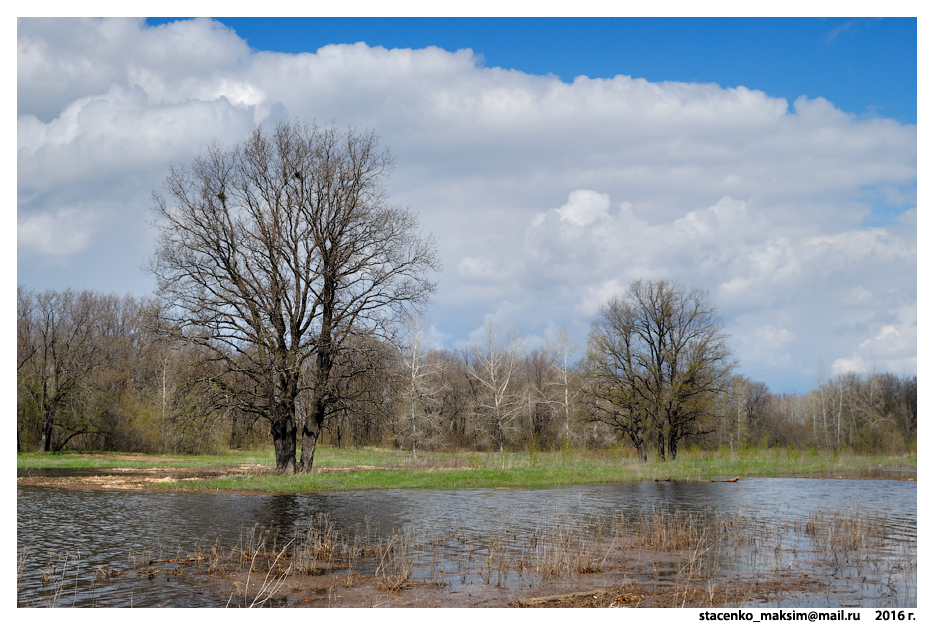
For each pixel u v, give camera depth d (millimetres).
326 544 16312
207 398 34031
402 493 30578
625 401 57469
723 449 61312
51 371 61844
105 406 62438
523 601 12164
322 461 49500
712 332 56000
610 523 21906
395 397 38688
